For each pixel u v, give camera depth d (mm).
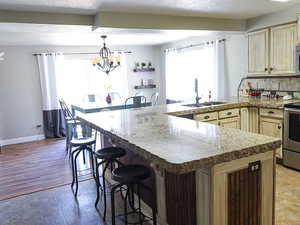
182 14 4094
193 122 2672
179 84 7016
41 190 3514
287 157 3740
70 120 5273
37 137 6656
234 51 5301
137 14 3885
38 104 6633
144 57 7812
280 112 3783
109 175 3531
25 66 6406
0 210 3004
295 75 4031
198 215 1821
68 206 3025
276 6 3873
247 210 1801
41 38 5344
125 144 2002
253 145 1731
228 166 1686
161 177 2314
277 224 2420
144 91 7910
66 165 4531
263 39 4359
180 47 6875
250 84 5012
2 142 6266
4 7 3242
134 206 2848
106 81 7379
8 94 6289
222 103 4277
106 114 3461
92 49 7133
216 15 4297
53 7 3334
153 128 2404
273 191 1903
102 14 3664
